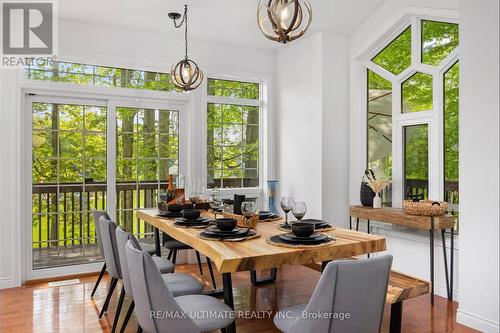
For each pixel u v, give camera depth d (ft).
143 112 15.29
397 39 13.97
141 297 5.99
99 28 14.07
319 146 14.94
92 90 14.10
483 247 9.41
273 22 7.80
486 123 9.37
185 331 5.91
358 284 5.62
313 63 15.25
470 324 9.61
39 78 13.51
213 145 16.53
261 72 17.16
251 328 9.54
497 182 9.12
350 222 14.08
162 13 13.48
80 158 14.34
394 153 13.99
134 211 15.20
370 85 15.14
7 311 10.50
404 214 11.80
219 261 6.45
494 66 9.20
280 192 17.24
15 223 12.76
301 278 13.71
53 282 13.28
